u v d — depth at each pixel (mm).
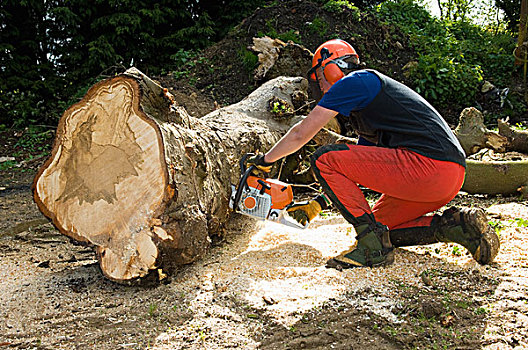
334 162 2756
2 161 8023
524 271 2730
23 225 4551
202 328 2314
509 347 2059
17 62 10656
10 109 9938
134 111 2744
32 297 2736
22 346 2230
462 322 2287
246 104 5047
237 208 3088
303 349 2127
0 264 3330
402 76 9180
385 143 2758
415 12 11617
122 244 2764
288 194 3053
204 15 11961
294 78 5500
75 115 2891
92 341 2254
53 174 2936
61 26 11250
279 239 3514
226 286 2709
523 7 10070
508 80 10320
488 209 4059
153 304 2596
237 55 9453
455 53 10219
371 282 2684
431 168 2625
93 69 11062
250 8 12805
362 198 2830
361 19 9891
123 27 11133
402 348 2113
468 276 2730
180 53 10539
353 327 2275
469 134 5273
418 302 2453
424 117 2672
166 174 2646
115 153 2791
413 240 3053
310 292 2584
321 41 9438
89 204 2848
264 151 4379
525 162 4543
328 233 3580
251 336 2238
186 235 2768
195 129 3457
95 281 2979
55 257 3529
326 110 2631
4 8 10875
